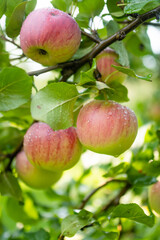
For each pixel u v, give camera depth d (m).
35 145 0.73
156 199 0.84
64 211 0.97
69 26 0.70
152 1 0.70
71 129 0.74
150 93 1.57
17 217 0.93
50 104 0.66
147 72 1.01
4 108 0.70
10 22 0.73
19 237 0.87
